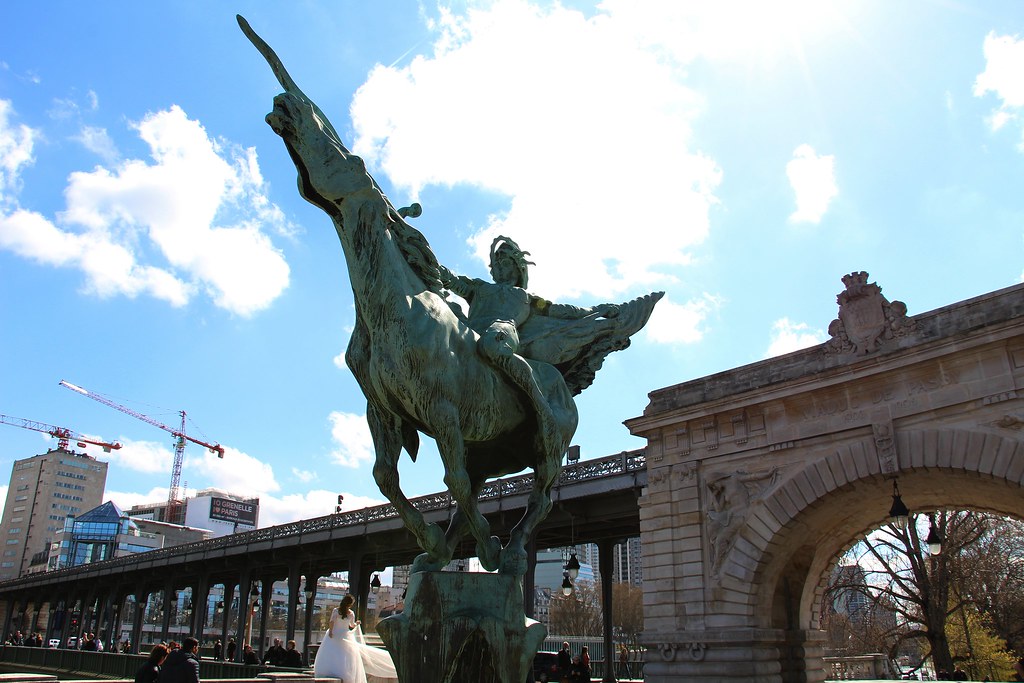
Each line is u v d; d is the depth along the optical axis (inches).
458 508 191.8
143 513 7760.8
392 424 181.3
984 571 1381.6
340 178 169.2
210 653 1513.3
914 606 1465.3
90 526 5561.0
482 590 166.6
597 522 1183.6
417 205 194.9
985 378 707.4
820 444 812.6
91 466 7396.7
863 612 1571.1
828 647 1761.8
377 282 168.2
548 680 1009.5
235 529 7352.4
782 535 826.2
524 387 183.6
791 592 916.6
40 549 6860.2
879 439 761.0
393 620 159.0
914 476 756.6
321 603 5536.4
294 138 169.5
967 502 828.0
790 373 849.5
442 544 177.9
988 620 1419.8
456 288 205.8
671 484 932.0
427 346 166.6
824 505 815.1
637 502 998.4
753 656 808.3
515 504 1127.0
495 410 182.9
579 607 3489.2
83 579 2716.5
